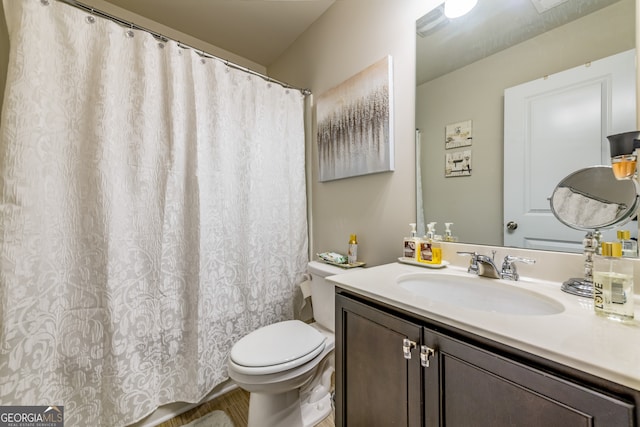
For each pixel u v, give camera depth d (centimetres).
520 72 96
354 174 154
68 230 111
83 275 113
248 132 164
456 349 62
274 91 177
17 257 98
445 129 117
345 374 95
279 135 179
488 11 105
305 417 130
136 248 125
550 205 89
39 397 103
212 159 148
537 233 91
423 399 69
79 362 112
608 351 47
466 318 62
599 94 80
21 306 99
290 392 123
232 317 155
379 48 143
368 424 86
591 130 81
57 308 108
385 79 136
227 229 154
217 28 196
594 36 81
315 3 173
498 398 56
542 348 49
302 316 191
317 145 184
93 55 116
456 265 113
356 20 156
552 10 89
